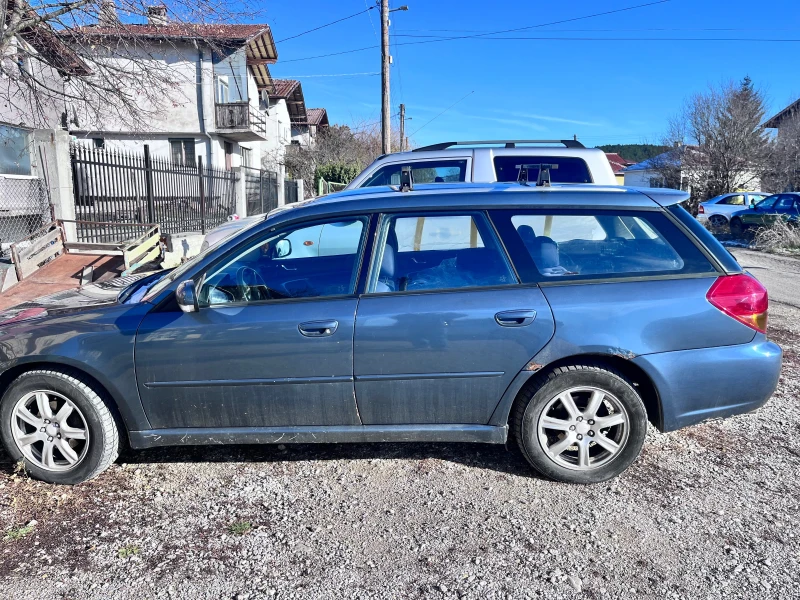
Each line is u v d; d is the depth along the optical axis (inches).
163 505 129.2
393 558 111.0
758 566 107.5
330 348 130.2
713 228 887.1
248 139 1059.9
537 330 129.3
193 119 950.4
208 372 131.9
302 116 1683.1
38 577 105.9
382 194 144.8
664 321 129.7
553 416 134.5
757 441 157.8
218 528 120.6
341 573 106.9
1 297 334.3
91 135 880.9
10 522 122.7
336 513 125.6
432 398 133.0
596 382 131.0
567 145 264.4
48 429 136.3
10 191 457.7
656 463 146.3
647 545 114.1
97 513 126.1
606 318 129.2
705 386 131.9
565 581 104.2
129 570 107.9
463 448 155.3
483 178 252.4
